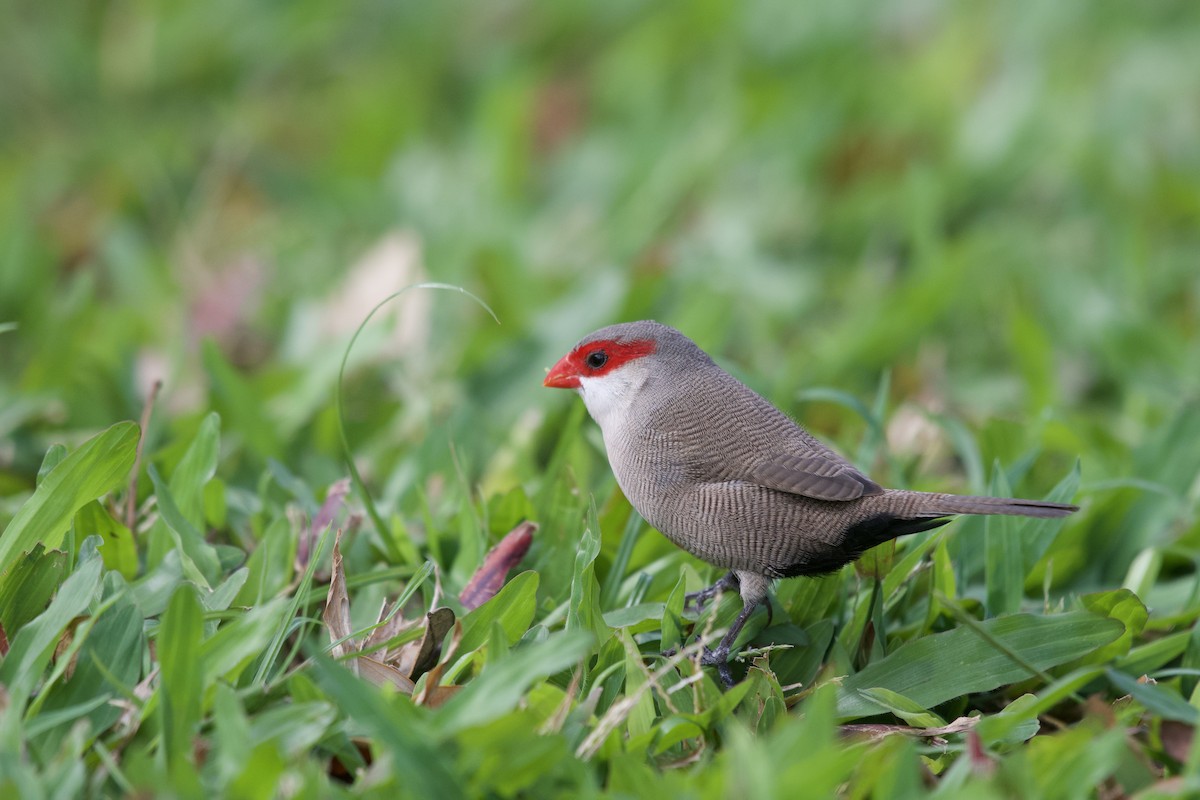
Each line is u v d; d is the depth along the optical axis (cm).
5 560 665
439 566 773
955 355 1227
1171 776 614
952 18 1917
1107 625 661
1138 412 1099
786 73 1741
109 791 557
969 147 1540
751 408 725
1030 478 945
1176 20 1922
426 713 558
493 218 1449
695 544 720
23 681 580
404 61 1938
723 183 1537
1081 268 1361
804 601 742
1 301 1251
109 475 693
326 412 1012
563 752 538
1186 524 879
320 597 698
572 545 766
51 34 1961
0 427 950
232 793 515
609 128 1719
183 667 559
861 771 568
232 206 1598
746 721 629
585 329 1122
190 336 1208
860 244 1432
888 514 677
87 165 1666
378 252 1252
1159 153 1562
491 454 998
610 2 2019
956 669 666
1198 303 1277
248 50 1955
